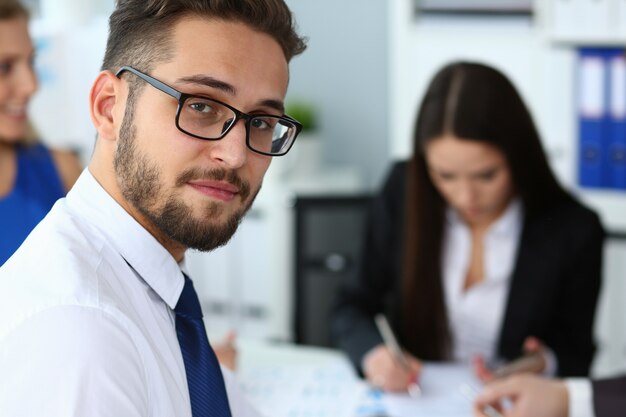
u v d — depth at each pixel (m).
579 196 2.70
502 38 2.75
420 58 2.86
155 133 0.72
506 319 1.72
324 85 3.45
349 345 1.74
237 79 0.73
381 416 1.41
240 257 3.08
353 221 2.77
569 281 1.73
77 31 2.66
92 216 0.74
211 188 0.73
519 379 1.40
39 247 0.69
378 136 3.44
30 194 1.64
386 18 3.33
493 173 1.61
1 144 1.62
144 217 0.75
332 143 3.50
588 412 1.36
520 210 1.75
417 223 1.74
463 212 1.70
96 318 0.63
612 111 2.61
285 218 2.96
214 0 0.72
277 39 0.76
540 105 2.73
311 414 1.42
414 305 1.75
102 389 0.60
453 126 1.57
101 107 0.76
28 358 0.59
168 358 0.73
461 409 1.44
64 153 1.75
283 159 3.14
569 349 1.73
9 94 1.55
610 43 2.58
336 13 3.38
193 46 0.72
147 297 0.74
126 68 0.74
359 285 1.93
